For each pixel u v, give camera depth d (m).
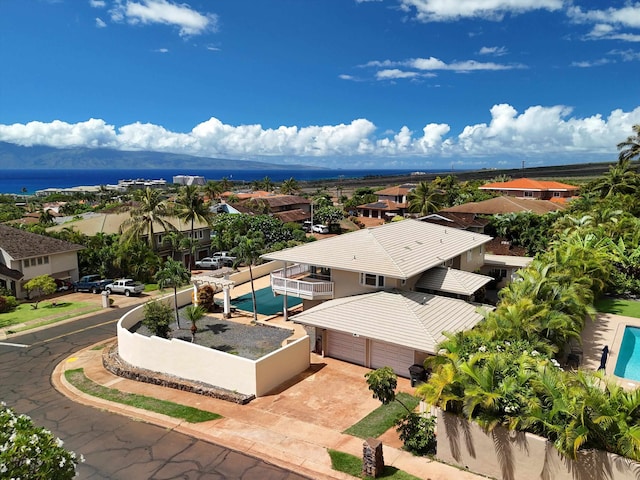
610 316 26.41
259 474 13.82
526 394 12.32
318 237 78.56
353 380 21.59
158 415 18.44
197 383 21.67
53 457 9.11
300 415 17.98
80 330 33.19
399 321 22.20
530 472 11.94
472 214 56.97
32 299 44.16
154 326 27.31
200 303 34.22
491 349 15.09
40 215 88.25
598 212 42.75
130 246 51.56
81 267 51.84
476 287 26.92
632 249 34.41
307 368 23.19
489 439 12.60
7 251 43.94
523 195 80.50
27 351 28.70
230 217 72.00
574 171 185.62
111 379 23.44
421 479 12.70
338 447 15.21
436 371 14.73
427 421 14.86
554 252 30.61
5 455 8.44
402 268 25.83
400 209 96.62
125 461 14.90
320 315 24.19
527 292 22.27
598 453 10.93
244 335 28.98
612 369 19.30
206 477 13.79
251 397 19.75
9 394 21.86
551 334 19.08
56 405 20.16
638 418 11.27
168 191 181.50
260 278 45.25
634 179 57.75
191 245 56.09
